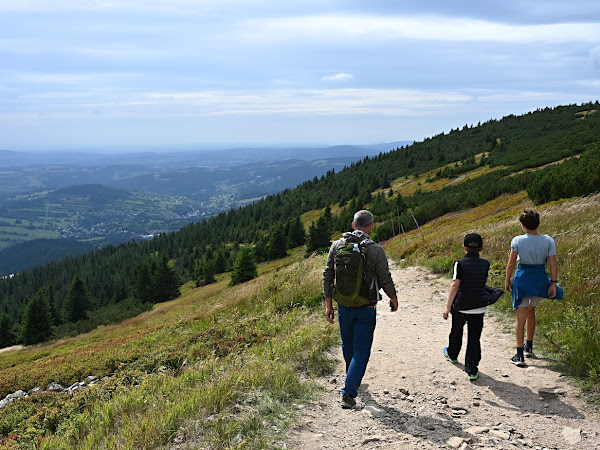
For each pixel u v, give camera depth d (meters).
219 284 78.44
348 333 4.22
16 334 71.81
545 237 4.93
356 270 3.93
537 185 27.77
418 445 3.24
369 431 3.52
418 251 17.30
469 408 3.99
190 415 3.69
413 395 4.37
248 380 4.45
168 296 82.38
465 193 56.53
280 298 11.34
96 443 3.62
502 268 9.73
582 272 7.07
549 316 6.16
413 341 6.50
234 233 146.75
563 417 3.68
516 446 3.21
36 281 149.75
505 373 4.81
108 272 141.38
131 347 12.98
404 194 106.88
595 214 11.65
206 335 9.60
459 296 4.79
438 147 152.88
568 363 4.75
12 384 11.21
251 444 3.20
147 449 3.17
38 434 5.66
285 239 91.81
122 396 4.84
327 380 4.86
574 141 82.00
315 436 3.39
